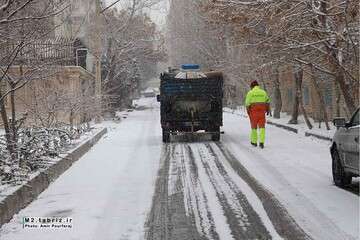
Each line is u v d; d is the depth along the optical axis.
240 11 20.45
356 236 8.65
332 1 19.28
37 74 15.70
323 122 34.66
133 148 22.31
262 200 11.59
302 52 22.27
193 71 25.97
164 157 19.25
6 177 11.61
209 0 22.41
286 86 48.25
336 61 20.05
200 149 21.67
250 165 16.86
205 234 9.05
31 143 14.73
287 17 19.27
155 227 9.54
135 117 49.03
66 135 19.73
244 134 28.81
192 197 12.05
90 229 9.40
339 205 10.94
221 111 25.19
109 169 16.38
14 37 12.61
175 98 25.05
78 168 16.62
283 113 48.06
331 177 14.45
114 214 10.50
